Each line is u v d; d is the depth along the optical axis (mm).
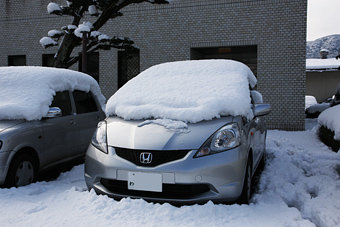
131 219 2680
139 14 10594
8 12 11883
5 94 4207
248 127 3441
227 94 3420
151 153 2928
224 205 2863
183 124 3125
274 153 5707
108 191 3117
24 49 11773
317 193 3713
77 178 4270
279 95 9445
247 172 3141
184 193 2875
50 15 11461
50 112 4094
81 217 2764
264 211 2912
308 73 22203
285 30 9328
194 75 4000
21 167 3760
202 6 10008
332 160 5438
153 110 3396
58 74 4691
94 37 7785
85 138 4926
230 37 9805
